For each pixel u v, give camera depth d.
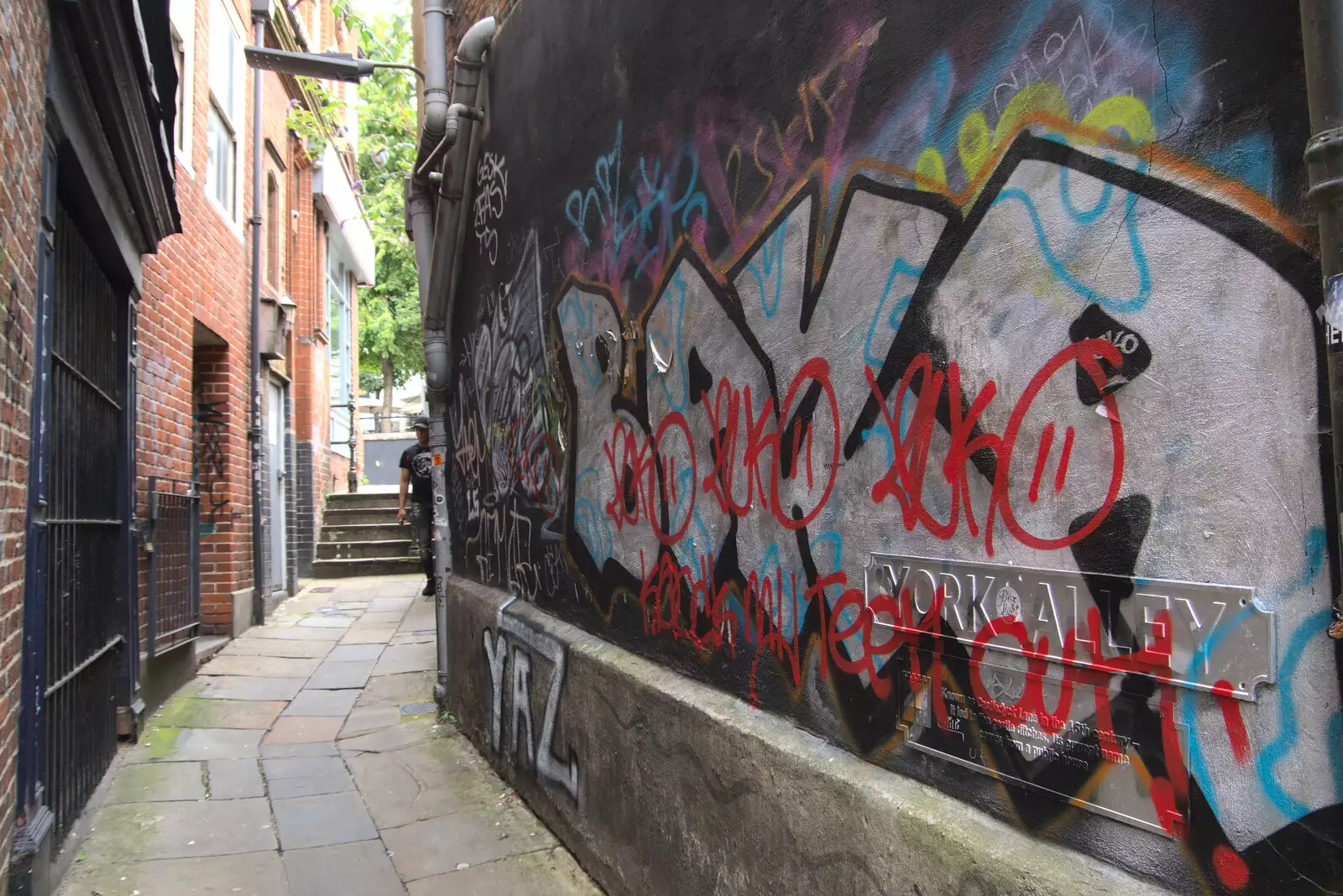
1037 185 1.64
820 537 2.22
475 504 5.27
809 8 2.29
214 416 7.45
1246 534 1.32
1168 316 1.42
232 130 7.79
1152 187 1.45
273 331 8.71
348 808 4.13
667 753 2.83
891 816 1.90
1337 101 1.15
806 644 2.29
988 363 1.74
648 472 3.11
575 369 3.73
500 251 4.72
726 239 2.63
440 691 5.67
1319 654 1.23
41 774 2.96
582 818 3.47
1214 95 1.36
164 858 3.55
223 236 7.32
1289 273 1.27
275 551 9.50
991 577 1.73
